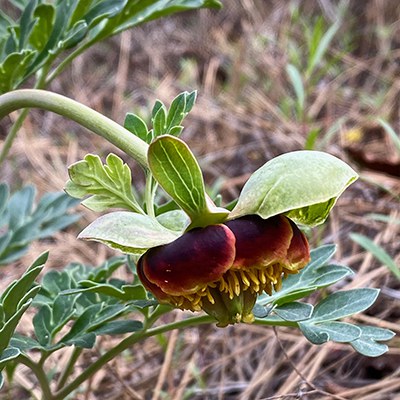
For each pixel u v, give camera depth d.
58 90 0.82
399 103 0.67
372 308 0.45
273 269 0.24
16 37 0.32
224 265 0.23
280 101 0.70
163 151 0.23
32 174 0.65
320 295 0.42
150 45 0.86
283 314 0.27
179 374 0.43
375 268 0.48
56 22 0.32
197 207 0.23
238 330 0.44
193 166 0.23
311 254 0.29
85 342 0.28
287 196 0.23
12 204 0.38
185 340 0.44
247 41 0.82
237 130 0.66
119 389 0.41
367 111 0.67
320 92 0.71
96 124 0.25
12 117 0.72
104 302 0.30
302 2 0.88
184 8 0.33
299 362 0.41
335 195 0.23
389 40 0.79
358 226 0.51
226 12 0.91
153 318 0.29
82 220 0.59
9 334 0.26
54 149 0.68
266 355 0.42
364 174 0.55
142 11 0.33
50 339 0.29
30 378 0.41
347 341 0.26
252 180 0.23
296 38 0.81
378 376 0.41
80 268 0.33
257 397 0.40
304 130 0.62
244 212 0.23
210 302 0.24
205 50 0.84
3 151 0.33
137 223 0.23
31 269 0.26
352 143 0.62
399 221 0.45
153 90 0.78
